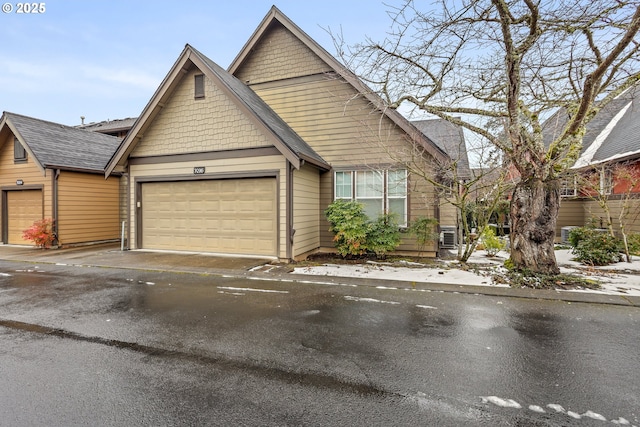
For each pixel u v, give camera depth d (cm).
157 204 965
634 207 905
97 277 652
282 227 797
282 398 242
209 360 302
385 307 456
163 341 345
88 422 216
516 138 596
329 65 946
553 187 596
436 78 654
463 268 696
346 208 811
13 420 218
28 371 283
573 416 221
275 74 1016
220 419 218
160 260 805
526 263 605
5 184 1184
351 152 931
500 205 954
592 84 481
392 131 886
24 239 1151
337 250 879
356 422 214
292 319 409
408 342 340
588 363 294
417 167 753
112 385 260
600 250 730
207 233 909
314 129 969
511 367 287
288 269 702
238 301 486
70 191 1139
